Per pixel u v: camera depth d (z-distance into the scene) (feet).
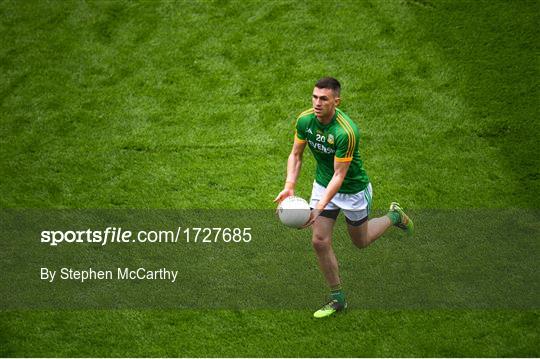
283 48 128.98
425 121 116.16
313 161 111.34
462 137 113.50
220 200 104.47
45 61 130.31
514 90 119.85
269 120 117.60
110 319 85.87
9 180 108.78
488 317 84.74
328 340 82.43
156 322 85.40
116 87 124.88
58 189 107.04
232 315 86.22
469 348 80.59
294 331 83.82
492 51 126.21
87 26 135.74
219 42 130.82
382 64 125.39
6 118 120.57
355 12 134.10
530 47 126.31
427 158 110.42
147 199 104.88
